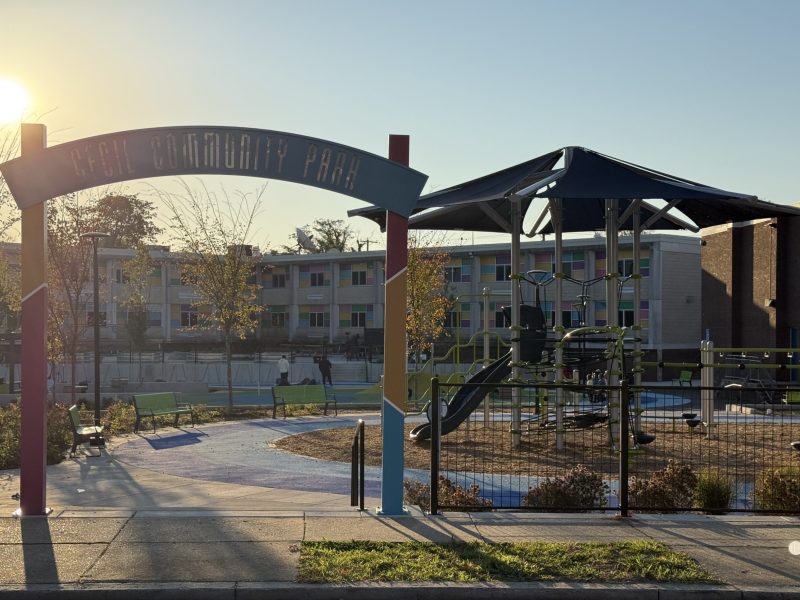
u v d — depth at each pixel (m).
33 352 9.91
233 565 7.77
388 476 9.98
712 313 39.78
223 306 31.42
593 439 17.36
